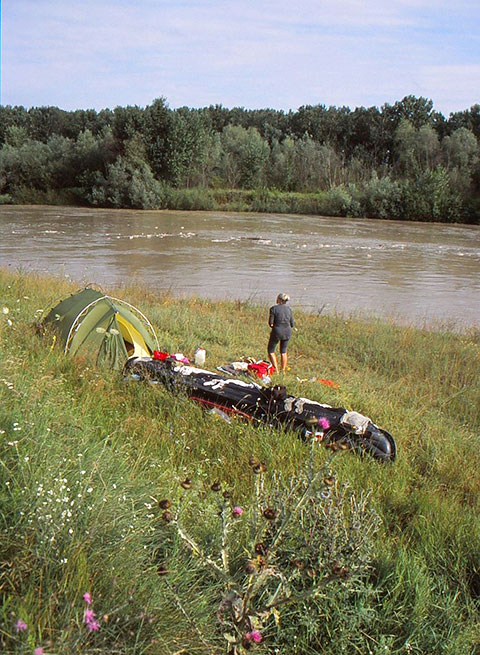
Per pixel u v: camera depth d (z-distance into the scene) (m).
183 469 5.39
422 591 3.87
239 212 73.81
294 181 87.25
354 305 21.36
